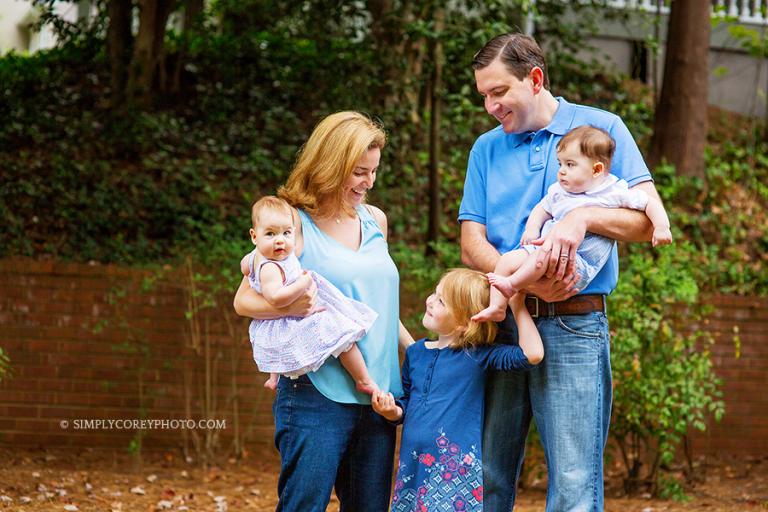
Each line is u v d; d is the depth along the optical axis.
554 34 10.98
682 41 10.19
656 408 6.45
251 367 7.64
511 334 3.65
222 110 11.44
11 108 10.80
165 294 7.61
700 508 6.23
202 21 12.62
